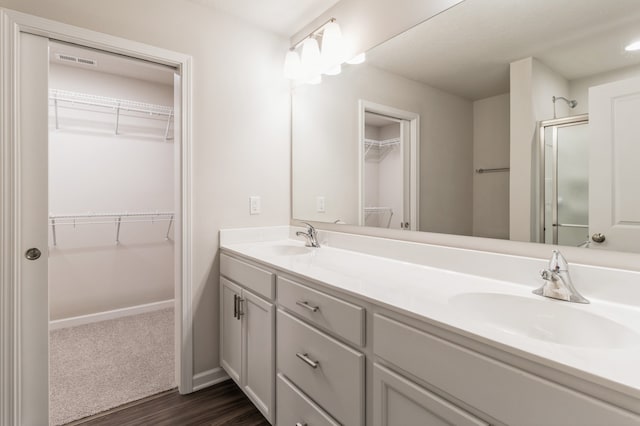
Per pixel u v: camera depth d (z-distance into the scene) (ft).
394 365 3.12
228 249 6.27
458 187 4.57
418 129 5.06
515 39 3.96
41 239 5.10
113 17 5.49
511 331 3.38
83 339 8.49
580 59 3.45
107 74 9.71
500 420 2.33
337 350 3.73
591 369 1.94
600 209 3.37
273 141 7.40
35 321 5.08
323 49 6.29
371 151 5.78
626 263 3.21
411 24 5.10
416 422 2.93
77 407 5.77
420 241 5.08
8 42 4.73
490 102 4.22
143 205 10.39
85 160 9.45
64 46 5.37
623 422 1.82
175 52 6.03
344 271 4.52
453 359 2.62
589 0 3.40
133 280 10.30
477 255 4.23
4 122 4.73
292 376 4.53
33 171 5.01
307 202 7.17
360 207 6.03
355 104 6.03
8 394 4.84
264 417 5.61
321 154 6.77
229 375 6.23
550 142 3.71
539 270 3.68
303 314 4.31
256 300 5.29
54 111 8.95
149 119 10.44
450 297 3.34
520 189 3.98
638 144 3.12
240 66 6.87
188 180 6.24
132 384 6.53
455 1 4.56
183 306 6.26
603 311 3.00
